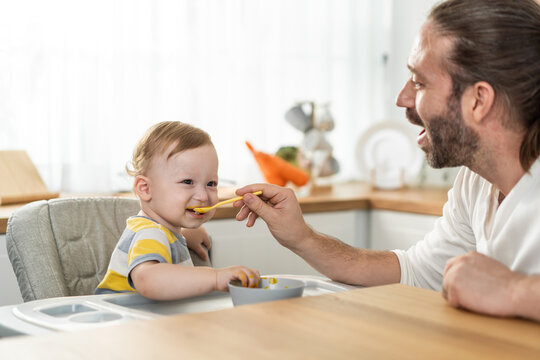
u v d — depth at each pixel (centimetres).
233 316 76
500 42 94
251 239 240
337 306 82
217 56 277
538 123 96
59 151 243
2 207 207
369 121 333
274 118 300
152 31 260
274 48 298
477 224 115
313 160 292
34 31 234
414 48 104
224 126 280
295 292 93
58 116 242
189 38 269
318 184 301
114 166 255
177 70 268
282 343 66
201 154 136
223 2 276
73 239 143
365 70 330
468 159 103
